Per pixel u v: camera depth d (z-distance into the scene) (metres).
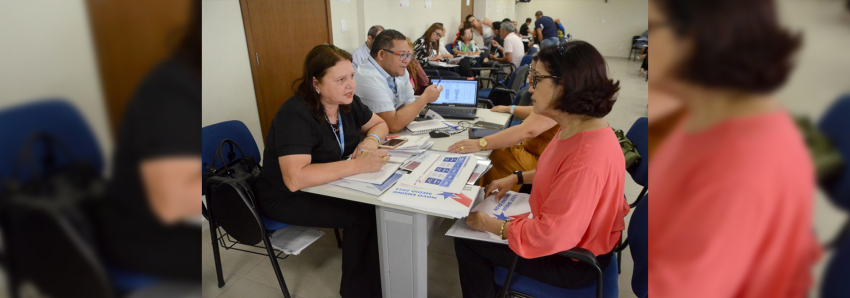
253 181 1.62
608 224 1.08
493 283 1.30
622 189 1.08
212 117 2.29
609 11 10.65
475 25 6.03
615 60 9.97
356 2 3.59
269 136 1.49
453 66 4.32
